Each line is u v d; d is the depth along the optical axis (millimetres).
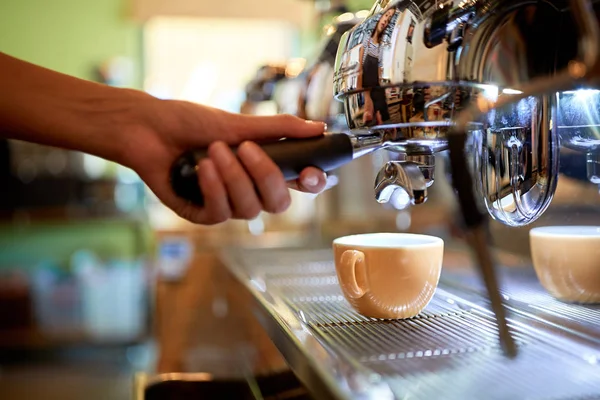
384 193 519
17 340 2289
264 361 607
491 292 442
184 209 585
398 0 471
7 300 2295
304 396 438
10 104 587
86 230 2861
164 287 1225
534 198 526
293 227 2049
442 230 1233
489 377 400
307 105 831
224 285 1009
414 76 448
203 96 3029
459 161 420
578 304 590
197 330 1163
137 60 2975
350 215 1505
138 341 2340
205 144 563
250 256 1015
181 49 3012
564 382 390
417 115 458
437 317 556
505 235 714
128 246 2898
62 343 2311
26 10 2883
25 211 2365
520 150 512
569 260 578
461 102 453
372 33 468
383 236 623
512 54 446
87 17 2922
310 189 521
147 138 575
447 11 441
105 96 588
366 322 539
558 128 516
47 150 2402
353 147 509
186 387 710
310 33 3064
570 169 614
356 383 375
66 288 2338
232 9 2742
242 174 492
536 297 625
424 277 548
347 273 550
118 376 2164
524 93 396
